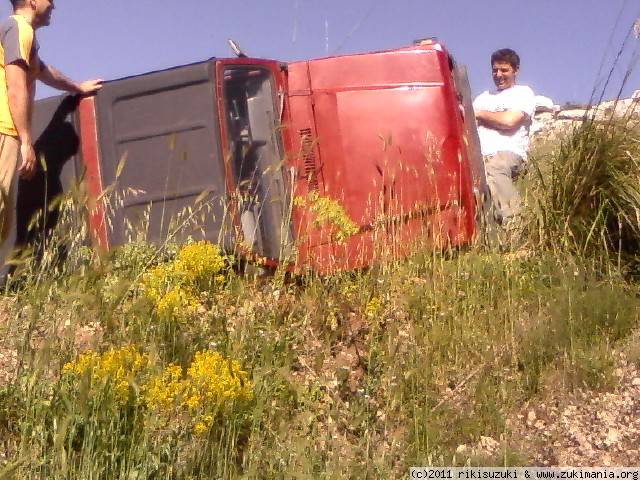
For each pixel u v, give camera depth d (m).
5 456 3.04
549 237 4.98
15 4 4.80
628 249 4.92
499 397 3.81
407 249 4.68
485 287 4.53
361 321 4.24
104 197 4.03
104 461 2.93
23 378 3.23
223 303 3.96
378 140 5.35
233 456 3.16
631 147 5.00
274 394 3.48
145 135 4.80
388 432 3.53
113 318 3.45
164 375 3.12
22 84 4.61
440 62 5.45
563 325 4.23
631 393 3.86
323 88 5.41
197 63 4.74
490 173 5.96
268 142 5.09
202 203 4.58
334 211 4.66
